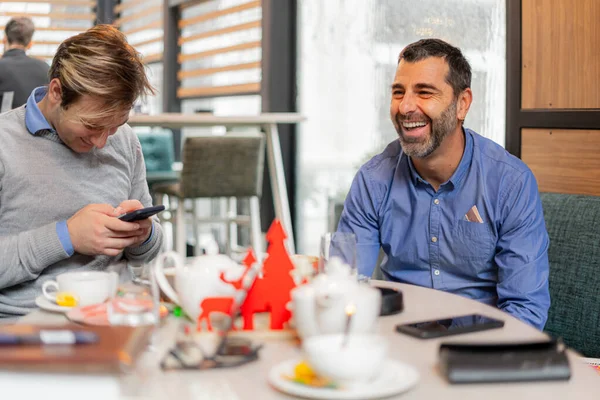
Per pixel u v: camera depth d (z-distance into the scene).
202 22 5.54
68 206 1.71
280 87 4.55
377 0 3.71
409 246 1.89
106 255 1.61
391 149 1.95
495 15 2.90
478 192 1.81
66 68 1.54
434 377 0.92
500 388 0.88
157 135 5.40
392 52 3.61
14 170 1.66
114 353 0.80
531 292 1.72
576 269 1.93
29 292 1.63
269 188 4.64
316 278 1.06
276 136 3.82
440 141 1.78
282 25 4.52
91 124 1.57
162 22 6.13
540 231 1.79
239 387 0.88
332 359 0.85
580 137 2.38
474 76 3.03
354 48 3.94
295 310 1.02
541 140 2.50
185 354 0.98
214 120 3.55
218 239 5.17
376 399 0.84
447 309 1.26
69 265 1.67
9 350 0.82
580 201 2.00
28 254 1.54
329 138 4.20
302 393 0.84
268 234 1.13
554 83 2.45
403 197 1.88
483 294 1.84
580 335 1.91
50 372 0.79
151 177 4.85
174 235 4.25
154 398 0.84
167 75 5.92
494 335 1.10
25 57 4.08
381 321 1.18
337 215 3.68
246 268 1.12
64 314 1.23
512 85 2.58
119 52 1.56
